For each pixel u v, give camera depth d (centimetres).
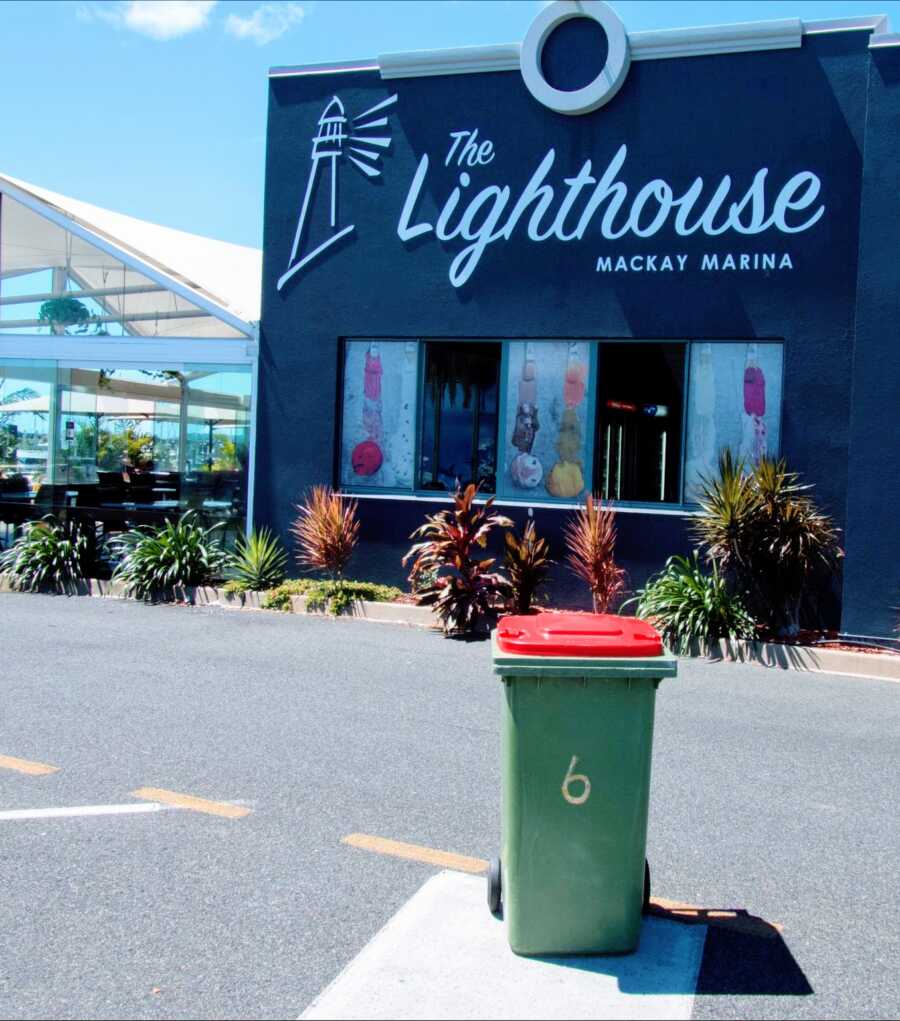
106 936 420
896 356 1033
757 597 1055
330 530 1227
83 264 1465
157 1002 372
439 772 632
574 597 1212
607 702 400
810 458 1127
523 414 1245
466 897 455
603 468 1217
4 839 516
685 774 652
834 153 1123
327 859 498
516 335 1240
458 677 898
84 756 649
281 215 1338
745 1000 382
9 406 1505
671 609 1060
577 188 1214
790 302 1136
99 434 1460
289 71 1331
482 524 1153
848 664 973
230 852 504
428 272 1277
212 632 1080
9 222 1498
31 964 397
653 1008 371
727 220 1159
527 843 401
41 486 1491
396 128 1288
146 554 1288
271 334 1345
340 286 1313
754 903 466
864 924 447
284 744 685
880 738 746
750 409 1160
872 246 1041
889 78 1037
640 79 1187
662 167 1182
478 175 1255
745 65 1151
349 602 1197
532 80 1214
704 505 1079
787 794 617
